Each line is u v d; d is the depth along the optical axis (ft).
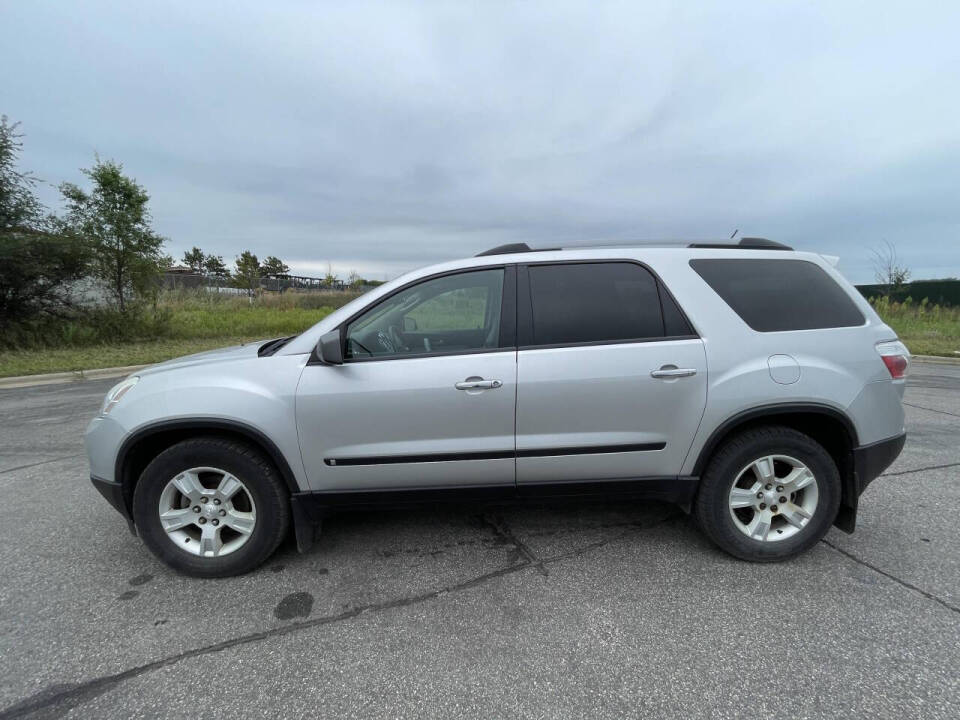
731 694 6.62
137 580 9.48
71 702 6.62
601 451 9.40
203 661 7.36
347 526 11.47
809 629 7.85
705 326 9.45
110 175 42.70
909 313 59.47
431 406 9.13
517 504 9.90
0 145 38.55
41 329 41.93
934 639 7.58
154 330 47.88
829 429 9.95
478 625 8.07
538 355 9.27
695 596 8.73
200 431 9.55
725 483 9.51
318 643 7.71
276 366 9.29
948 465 14.88
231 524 9.41
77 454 16.98
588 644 7.59
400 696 6.68
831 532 10.95
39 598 8.91
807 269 10.13
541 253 10.08
